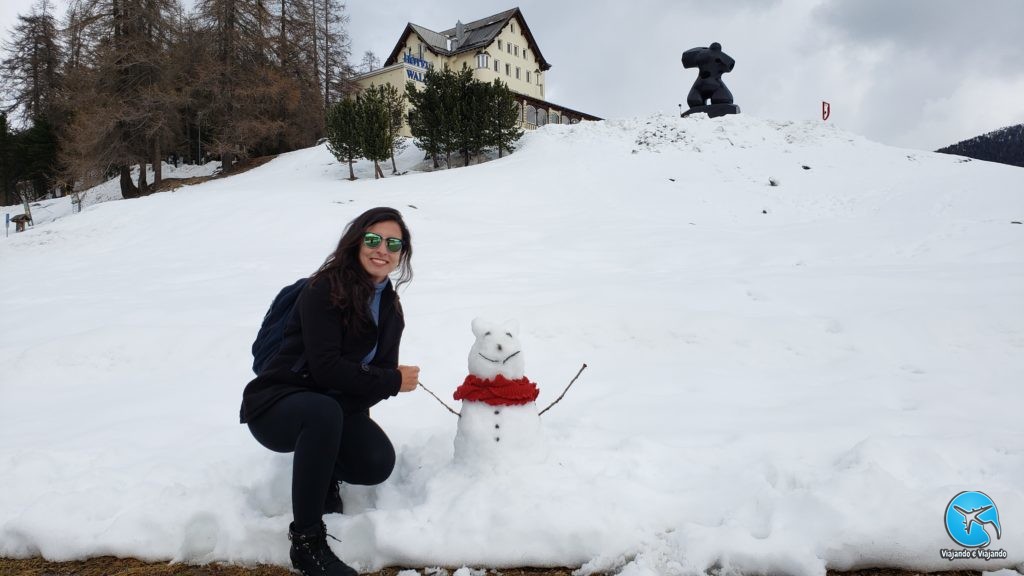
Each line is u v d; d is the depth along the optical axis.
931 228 10.98
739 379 4.54
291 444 2.43
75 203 28.61
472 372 2.84
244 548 2.48
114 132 27.56
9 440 3.73
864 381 4.36
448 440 3.21
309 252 12.64
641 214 17.20
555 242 12.02
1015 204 15.12
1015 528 2.27
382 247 2.45
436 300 6.95
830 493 2.42
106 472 3.00
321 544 2.26
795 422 3.55
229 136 29.61
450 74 25.94
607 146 25.02
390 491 2.80
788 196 18.83
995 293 6.18
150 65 28.22
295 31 37.00
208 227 15.83
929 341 5.09
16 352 5.91
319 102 36.09
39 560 2.52
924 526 2.25
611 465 2.92
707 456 3.04
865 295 6.46
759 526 2.38
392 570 2.36
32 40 42.12
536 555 2.34
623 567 2.28
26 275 12.83
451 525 2.41
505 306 6.26
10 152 42.16
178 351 5.52
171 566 2.45
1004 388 4.09
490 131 25.61
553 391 4.41
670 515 2.52
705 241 11.39
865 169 20.67
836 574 2.24
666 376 4.64
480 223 15.41
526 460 2.76
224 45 30.44
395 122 29.14
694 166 21.78
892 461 2.77
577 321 5.74
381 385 2.49
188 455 3.25
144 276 11.04
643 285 7.45
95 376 5.24
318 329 2.38
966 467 2.81
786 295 6.62
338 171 26.80
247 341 5.58
